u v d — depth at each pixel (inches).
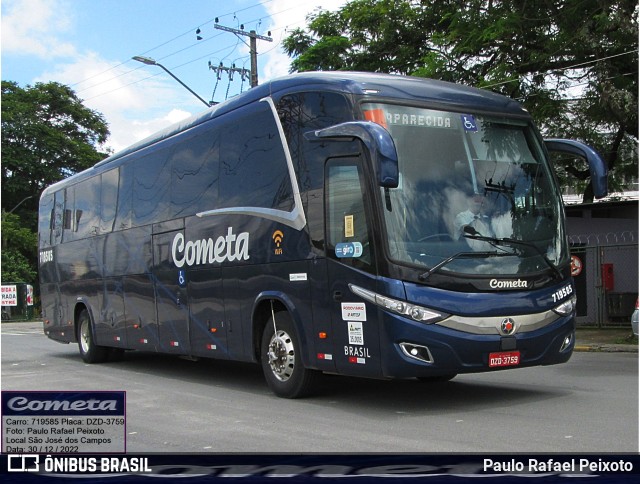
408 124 308.0
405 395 349.1
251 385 417.1
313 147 327.0
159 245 462.6
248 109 378.3
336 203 311.6
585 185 929.5
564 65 697.0
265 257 355.3
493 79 672.4
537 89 710.5
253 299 364.5
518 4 681.0
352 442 250.4
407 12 900.6
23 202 1980.8
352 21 960.9
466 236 300.2
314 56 954.7
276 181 350.9
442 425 274.1
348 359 303.7
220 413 323.0
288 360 347.3
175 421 307.7
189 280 426.3
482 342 288.8
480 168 317.1
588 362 473.1
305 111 334.0
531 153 336.8
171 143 458.0
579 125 768.9
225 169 395.2
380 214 290.4
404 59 907.4
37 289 1893.5
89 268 571.5
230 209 386.9
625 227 781.3
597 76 663.8
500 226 309.9
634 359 489.1
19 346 808.3
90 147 2106.3
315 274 321.1
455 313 286.4
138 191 497.7
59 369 542.0
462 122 320.5
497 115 331.9
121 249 517.0
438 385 378.3
